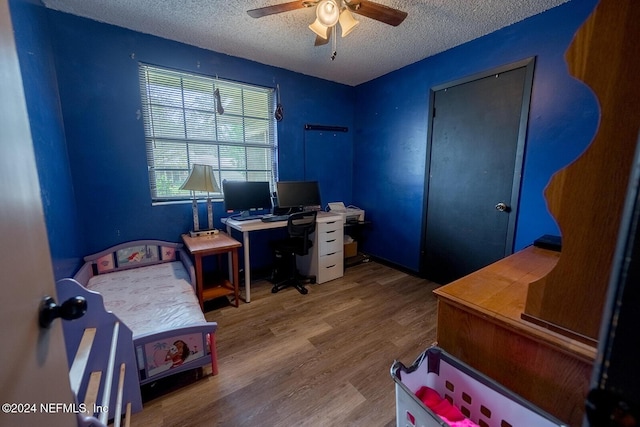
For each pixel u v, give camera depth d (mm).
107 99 2318
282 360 1766
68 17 2098
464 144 2643
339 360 1768
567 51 630
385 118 3480
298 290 2820
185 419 1339
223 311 2398
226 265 3066
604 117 579
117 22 2240
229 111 2992
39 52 1783
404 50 2729
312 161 3631
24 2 1600
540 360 799
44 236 596
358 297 2676
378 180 3670
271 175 3383
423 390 1062
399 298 2652
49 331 573
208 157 2924
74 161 2219
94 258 2303
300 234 2756
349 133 3945
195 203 2668
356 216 3730
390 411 1392
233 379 1599
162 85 2592
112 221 2430
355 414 1373
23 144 539
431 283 3021
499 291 1083
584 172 628
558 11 1969
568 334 722
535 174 2176
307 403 1436
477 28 2299
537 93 2117
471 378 955
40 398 521
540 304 775
